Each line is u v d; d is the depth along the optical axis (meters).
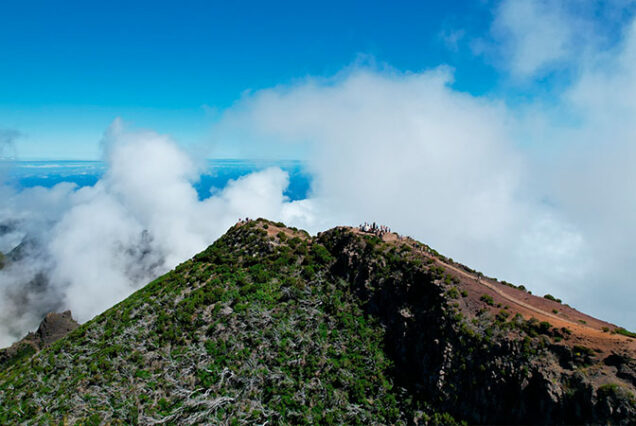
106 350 48.59
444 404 35.88
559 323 36.22
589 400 27.80
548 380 30.58
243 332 47.91
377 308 50.09
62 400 42.50
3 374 59.78
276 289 56.50
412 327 44.00
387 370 42.25
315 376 42.00
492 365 34.53
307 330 48.06
